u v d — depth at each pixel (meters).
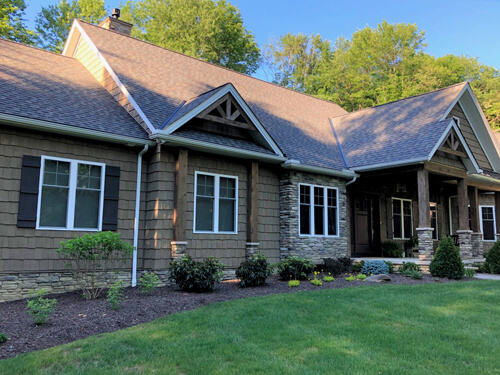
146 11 30.98
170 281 8.98
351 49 38.47
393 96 33.09
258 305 6.75
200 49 29.66
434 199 17.88
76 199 8.56
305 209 12.34
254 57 35.56
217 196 10.38
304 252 11.91
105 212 8.86
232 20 32.59
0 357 4.57
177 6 29.80
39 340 5.12
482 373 4.30
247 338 5.20
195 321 5.82
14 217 7.73
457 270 10.56
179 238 9.23
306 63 40.38
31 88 9.16
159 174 9.34
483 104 36.31
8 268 7.59
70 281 8.34
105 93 10.92
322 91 37.28
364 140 14.72
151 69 12.20
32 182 7.96
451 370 4.36
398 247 15.29
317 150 13.60
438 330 5.66
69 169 8.52
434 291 8.21
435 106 14.53
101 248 7.68
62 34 29.98
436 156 12.72
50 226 8.17
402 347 4.98
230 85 10.30
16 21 23.45
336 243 12.95
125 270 9.05
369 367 4.38
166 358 4.55
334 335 5.38
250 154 10.61
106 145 9.06
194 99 10.66
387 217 16.02
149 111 9.77
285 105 16.30
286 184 11.96
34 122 7.77
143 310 6.55
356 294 7.80
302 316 6.20
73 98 9.66
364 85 36.06
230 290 8.44
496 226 17.64
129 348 4.81
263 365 4.38
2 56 10.37
